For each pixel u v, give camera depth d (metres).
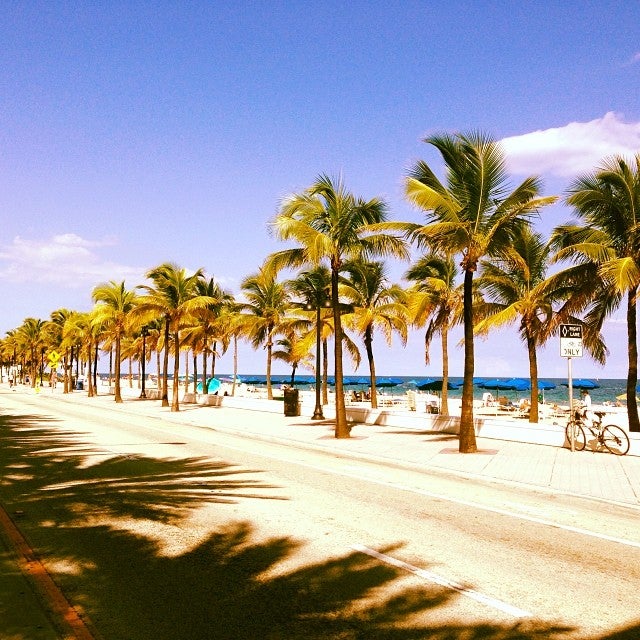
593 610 5.05
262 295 43.88
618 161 17.66
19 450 15.48
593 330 21.44
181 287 34.12
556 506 9.46
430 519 8.32
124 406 38.12
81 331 54.50
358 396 53.53
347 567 6.14
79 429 22.00
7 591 5.21
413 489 10.62
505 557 6.56
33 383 90.00
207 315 35.59
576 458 14.45
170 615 4.88
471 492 10.48
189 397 41.94
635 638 4.51
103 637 4.45
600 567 6.24
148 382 92.31
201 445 17.23
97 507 8.83
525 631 4.62
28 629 4.37
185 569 6.05
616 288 16.45
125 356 76.56
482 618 4.87
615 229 18.12
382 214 18.78
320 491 10.23
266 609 5.02
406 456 14.86
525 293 25.42
